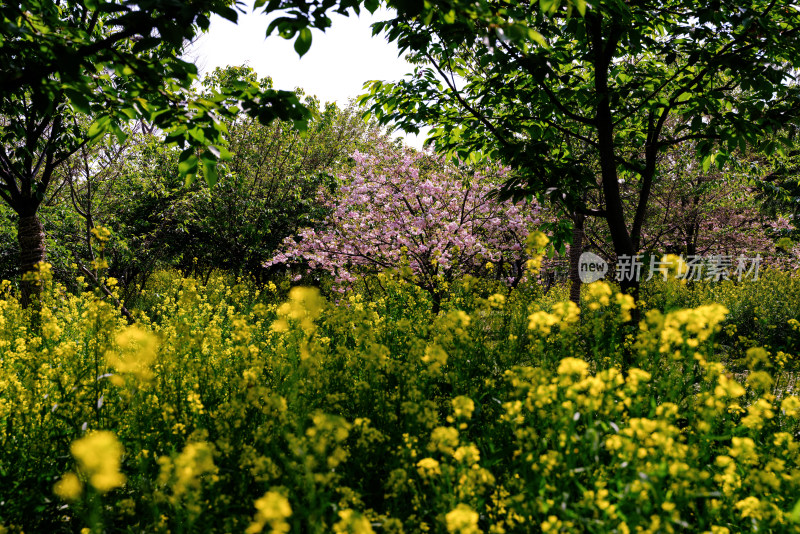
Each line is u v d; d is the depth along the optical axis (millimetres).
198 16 2752
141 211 12641
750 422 2287
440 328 3365
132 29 2418
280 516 1553
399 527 1942
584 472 2301
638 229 5488
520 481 2125
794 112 4387
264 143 12586
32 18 2742
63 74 2643
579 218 8812
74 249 9883
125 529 2322
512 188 4820
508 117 5465
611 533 1777
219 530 2037
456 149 6090
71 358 3154
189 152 3207
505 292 4625
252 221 12484
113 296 6660
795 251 15312
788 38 4234
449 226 9641
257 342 4473
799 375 4246
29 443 2725
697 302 9195
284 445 2559
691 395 3238
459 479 1963
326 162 15148
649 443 2000
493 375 3703
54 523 2443
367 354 3119
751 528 2131
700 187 12297
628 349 3967
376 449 2676
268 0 2445
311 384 3027
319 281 13477
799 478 2133
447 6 2320
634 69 5199
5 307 4578
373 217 10562
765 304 8812
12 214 9070
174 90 3211
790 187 12609
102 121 3328
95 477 1570
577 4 2355
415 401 2713
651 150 5352
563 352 3199
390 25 4664
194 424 2854
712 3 4027
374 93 5859
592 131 6305
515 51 4379
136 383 2584
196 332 3645
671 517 1806
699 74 4723
